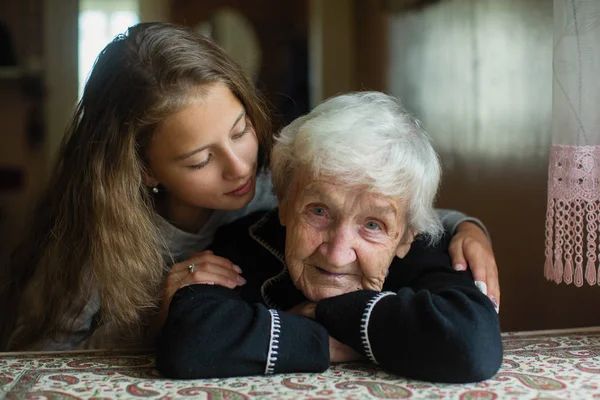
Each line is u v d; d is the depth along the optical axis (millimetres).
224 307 1126
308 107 4961
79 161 1435
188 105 1277
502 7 2887
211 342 1079
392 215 1152
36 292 1676
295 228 1179
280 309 1354
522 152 2682
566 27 1192
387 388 1044
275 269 1362
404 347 1058
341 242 1137
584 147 1180
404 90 4020
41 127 4578
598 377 1088
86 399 1017
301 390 1040
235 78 1358
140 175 1378
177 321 1113
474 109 3088
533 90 2639
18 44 4516
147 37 1382
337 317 1134
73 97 4594
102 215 1356
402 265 1319
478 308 1091
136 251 1360
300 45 4992
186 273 1324
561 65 1199
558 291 2254
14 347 1696
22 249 1778
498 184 2824
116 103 1353
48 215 1624
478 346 1034
